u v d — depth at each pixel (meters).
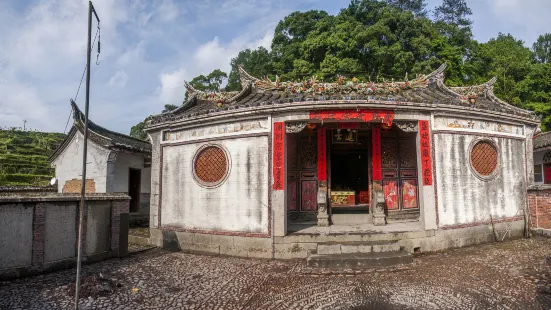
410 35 31.86
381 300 8.00
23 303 8.01
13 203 9.89
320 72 31.77
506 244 13.22
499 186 14.02
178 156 14.14
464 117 13.31
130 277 10.07
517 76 36.47
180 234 13.68
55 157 19.86
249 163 12.57
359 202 18.86
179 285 9.31
